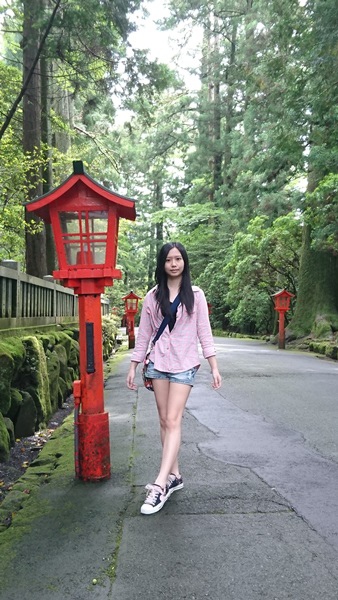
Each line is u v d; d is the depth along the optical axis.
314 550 2.48
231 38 29.08
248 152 20.81
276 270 19.95
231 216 26.77
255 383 7.99
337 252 14.80
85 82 13.27
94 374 3.46
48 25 10.80
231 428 4.99
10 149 12.08
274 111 12.99
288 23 11.42
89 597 2.10
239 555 2.42
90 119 20.77
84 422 3.44
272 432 4.85
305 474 3.62
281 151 14.16
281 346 16.27
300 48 11.29
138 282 46.41
